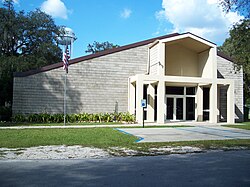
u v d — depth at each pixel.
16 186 5.41
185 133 15.72
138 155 9.05
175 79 22.78
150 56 25.50
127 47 25.14
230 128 19.11
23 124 19.95
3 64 27.09
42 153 9.19
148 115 24.25
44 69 22.81
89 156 8.80
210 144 11.55
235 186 5.46
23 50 41.31
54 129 16.44
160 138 13.43
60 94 23.09
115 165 7.49
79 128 17.39
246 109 32.38
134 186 5.42
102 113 24.03
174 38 23.84
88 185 5.49
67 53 20.86
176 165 7.52
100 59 24.34
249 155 9.19
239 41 17.44
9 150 9.67
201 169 7.02
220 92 27.62
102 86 24.22
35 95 22.50
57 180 5.88
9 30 37.66
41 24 41.28
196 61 27.48
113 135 13.90
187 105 26.06
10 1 38.25
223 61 28.23
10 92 25.45
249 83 34.72
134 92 24.47
